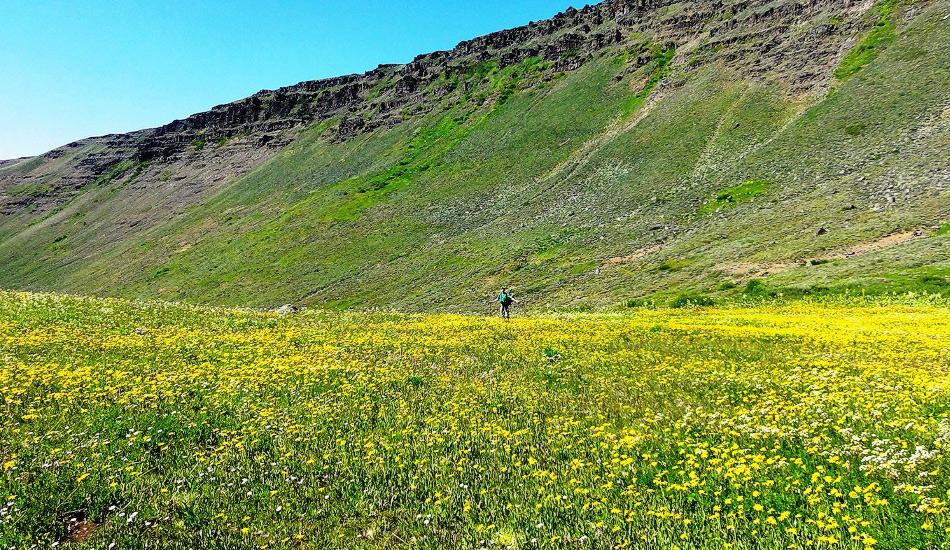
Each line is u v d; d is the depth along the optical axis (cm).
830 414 982
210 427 971
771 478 719
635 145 13288
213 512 677
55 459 794
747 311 3906
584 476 759
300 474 786
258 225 17700
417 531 634
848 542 553
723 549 555
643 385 1315
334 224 15425
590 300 5731
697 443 870
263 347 1770
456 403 1141
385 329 2384
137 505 688
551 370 1498
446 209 14262
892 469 703
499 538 610
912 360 1584
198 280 14175
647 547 568
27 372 1242
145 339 1844
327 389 1258
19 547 592
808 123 10556
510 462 825
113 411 1015
